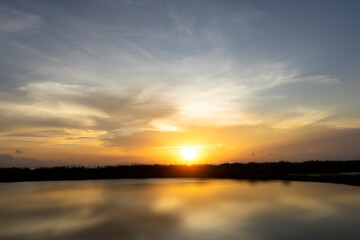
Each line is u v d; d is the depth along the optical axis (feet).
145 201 52.60
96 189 75.05
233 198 54.85
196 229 31.91
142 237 29.09
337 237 28.32
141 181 103.91
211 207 45.42
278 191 65.62
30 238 29.17
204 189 72.18
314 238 28.07
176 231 31.07
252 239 27.94
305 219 36.29
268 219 36.45
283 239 27.94
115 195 61.67
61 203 51.19
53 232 31.35
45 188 78.89
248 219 36.47
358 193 61.00
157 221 35.99
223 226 33.12
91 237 29.25
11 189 76.59
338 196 56.24
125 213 41.45
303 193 61.46
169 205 47.78
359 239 27.66
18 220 37.35
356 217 37.29
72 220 37.14
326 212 40.57
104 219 37.45
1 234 30.68
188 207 45.60
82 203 50.98
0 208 46.42
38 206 48.19
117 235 29.86
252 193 62.18
